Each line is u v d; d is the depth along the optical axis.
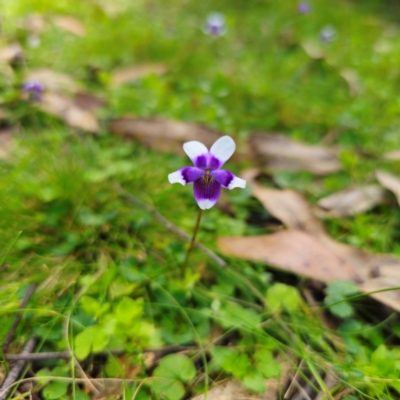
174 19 0.29
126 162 0.13
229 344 0.09
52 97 0.16
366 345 0.09
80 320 0.09
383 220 0.12
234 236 0.11
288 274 0.11
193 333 0.09
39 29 0.22
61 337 0.08
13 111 0.15
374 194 0.13
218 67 0.22
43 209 0.11
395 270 0.10
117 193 0.12
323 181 0.14
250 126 0.17
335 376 0.08
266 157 0.14
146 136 0.14
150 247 0.11
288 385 0.08
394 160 0.15
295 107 0.19
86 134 0.15
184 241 0.11
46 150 0.13
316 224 0.11
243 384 0.08
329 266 0.10
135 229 0.11
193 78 0.21
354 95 0.20
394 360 0.08
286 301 0.09
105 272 0.09
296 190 0.14
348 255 0.10
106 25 0.23
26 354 0.08
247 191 0.13
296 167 0.14
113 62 0.21
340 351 0.09
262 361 0.08
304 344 0.09
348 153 0.14
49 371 0.08
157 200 0.12
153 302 0.09
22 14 0.22
